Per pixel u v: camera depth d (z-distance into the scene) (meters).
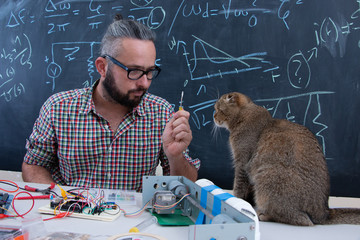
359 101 1.63
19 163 2.19
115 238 0.69
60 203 0.94
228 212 0.72
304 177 1.11
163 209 0.91
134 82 1.21
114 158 1.41
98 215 0.89
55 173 1.52
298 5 1.69
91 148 1.39
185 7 1.87
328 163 1.67
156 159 1.49
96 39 2.03
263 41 1.75
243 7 1.78
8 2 2.18
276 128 1.40
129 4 1.97
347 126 1.65
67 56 2.08
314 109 1.69
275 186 1.12
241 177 1.43
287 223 1.04
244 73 1.79
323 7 1.66
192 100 1.88
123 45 1.17
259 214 1.11
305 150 1.20
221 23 1.81
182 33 1.88
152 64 1.21
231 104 1.62
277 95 1.74
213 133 1.86
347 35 1.63
